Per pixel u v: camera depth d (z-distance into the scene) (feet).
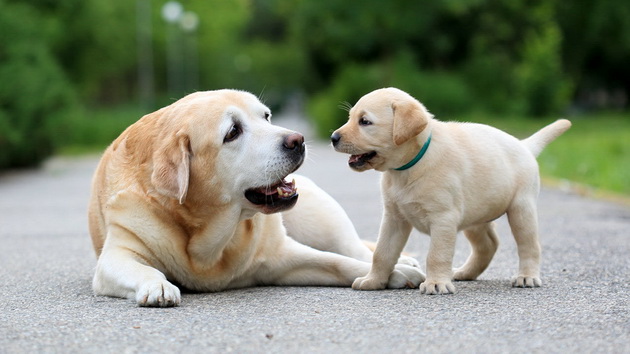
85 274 28.71
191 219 23.24
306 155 23.65
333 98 159.12
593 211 46.52
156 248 23.44
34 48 104.22
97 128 157.79
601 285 23.98
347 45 167.73
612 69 218.18
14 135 93.30
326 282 25.52
